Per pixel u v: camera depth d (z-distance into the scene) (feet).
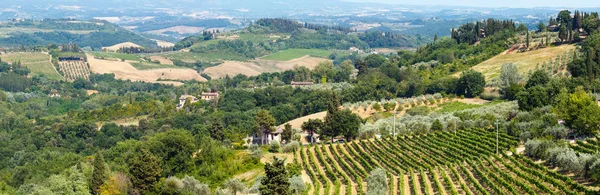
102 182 404.98
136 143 561.84
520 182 327.47
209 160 470.80
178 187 409.90
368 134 539.70
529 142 388.57
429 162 409.69
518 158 381.19
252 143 577.43
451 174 384.27
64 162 529.86
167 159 471.21
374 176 370.53
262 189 334.24
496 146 420.36
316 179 405.80
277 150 507.71
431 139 479.82
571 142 412.16
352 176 414.00
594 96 570.87
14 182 507.71
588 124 428.97
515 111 542.16
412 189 364.99
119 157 527.40
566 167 340.18
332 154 485.15
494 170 367.25
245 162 469.98
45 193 368.07
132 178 411.54
